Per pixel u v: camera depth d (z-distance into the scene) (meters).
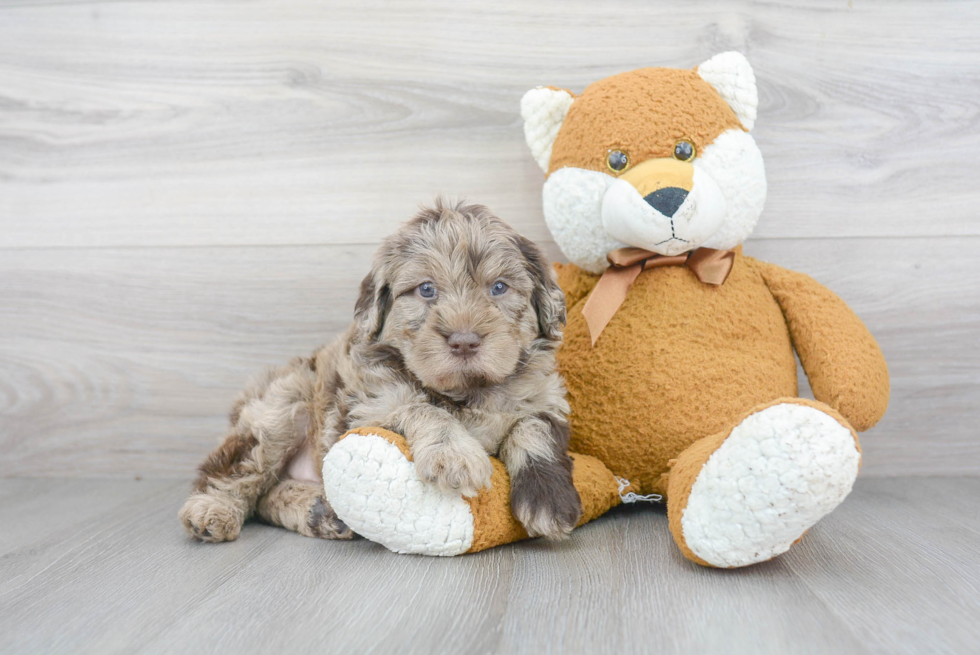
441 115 0.94
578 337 0.82
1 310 0.97
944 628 0.59
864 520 0.78
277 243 0.95
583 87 0.93
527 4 0.92
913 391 0.92
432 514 0.69
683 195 0.75
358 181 0.95
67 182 0.96
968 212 0.91
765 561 0.68
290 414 0.81
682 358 0.78
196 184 0.96
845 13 0.91
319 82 0.94
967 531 0.75
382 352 0.75
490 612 0.61
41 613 0.63
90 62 0.95
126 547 0.75
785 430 0.62
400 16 0.93
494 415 0.73
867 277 0.92
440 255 0.72
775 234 0.92
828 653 0.57
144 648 0.58
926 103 0.91
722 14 0.91
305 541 0.76
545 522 0.70
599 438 0.80
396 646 0.58
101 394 0.97
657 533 0.75
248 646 0.58
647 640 0.58
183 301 0.96
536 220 0.94
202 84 0.95
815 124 0.92
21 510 0.86
